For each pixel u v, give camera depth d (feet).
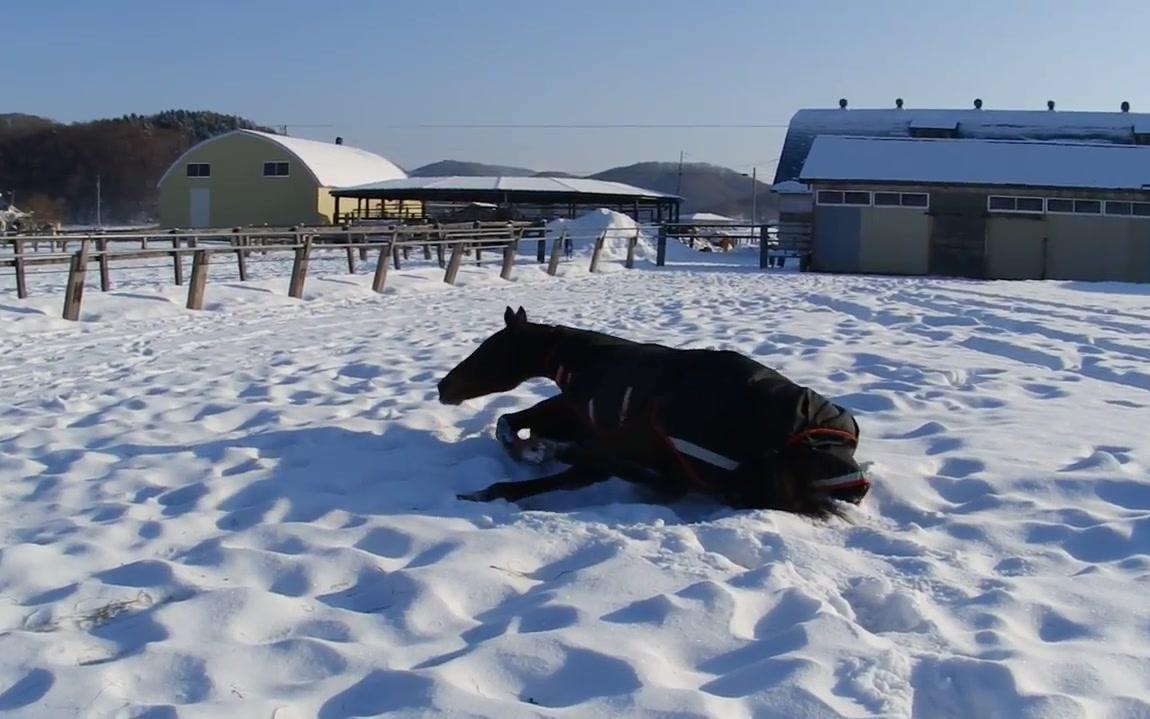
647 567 14.85
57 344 42.91
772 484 17.62
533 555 15.96
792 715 10.89
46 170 368.89
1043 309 53.98
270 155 191.93
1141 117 156.76
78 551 16.55
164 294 55.16
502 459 21.94
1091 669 11.77
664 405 18.60
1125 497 18.67
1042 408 26.30
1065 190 104.63
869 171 108.78
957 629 13.08
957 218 107.14
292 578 15.26
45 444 23.93
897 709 11.00
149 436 24.43
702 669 12.28
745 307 56.90
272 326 48.75
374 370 33.63
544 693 11.72
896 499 18.62
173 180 198.08
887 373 32.19
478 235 95.20
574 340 22.04
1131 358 35.45
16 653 12.66
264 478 20.35
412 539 16.65
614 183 191.42
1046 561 15.52
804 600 13.57
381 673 11.93
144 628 13.47
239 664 12.34
